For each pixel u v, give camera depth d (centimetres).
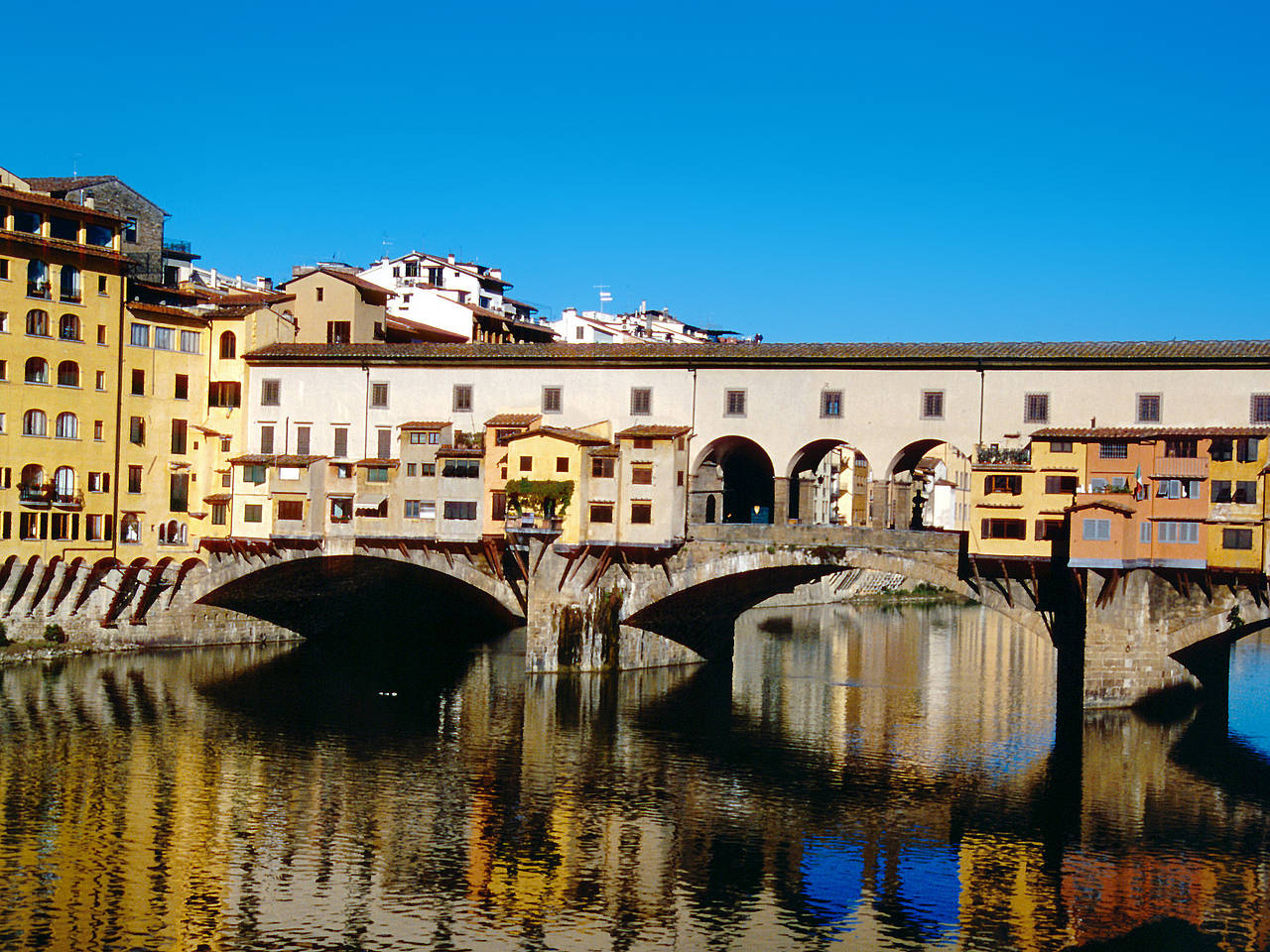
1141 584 6719
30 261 7925
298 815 5216
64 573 8150
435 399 8469
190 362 8788
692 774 5938
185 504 8762
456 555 8331
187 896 4362
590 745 6444
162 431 8619
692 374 7869
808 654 10025
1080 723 6725
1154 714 6762
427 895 4444
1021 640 11244
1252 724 7206
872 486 7419
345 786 5612
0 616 7988
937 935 4222
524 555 8225
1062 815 5400
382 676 8219
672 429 7719
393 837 5000
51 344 8006
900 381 7381
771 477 9744
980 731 6938
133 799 5334
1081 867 4819
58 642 8225
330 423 8650
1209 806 5534
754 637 11056
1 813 5100
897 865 4812
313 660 8750
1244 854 4969
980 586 7044
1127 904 4472
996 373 7162
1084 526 6638
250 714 6906
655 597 8000
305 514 8425
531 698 7550
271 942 4034
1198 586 6706
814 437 7562
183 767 5822
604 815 5322
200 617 8894
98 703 6969
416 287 11675
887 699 7925
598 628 8194
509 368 8300
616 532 7812
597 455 7812
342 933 4122
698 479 8075
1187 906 4456
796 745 6544
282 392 8731
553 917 4291
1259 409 6656
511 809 5372
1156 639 6756
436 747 6331
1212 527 6550
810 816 5350
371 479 8375
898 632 11731
